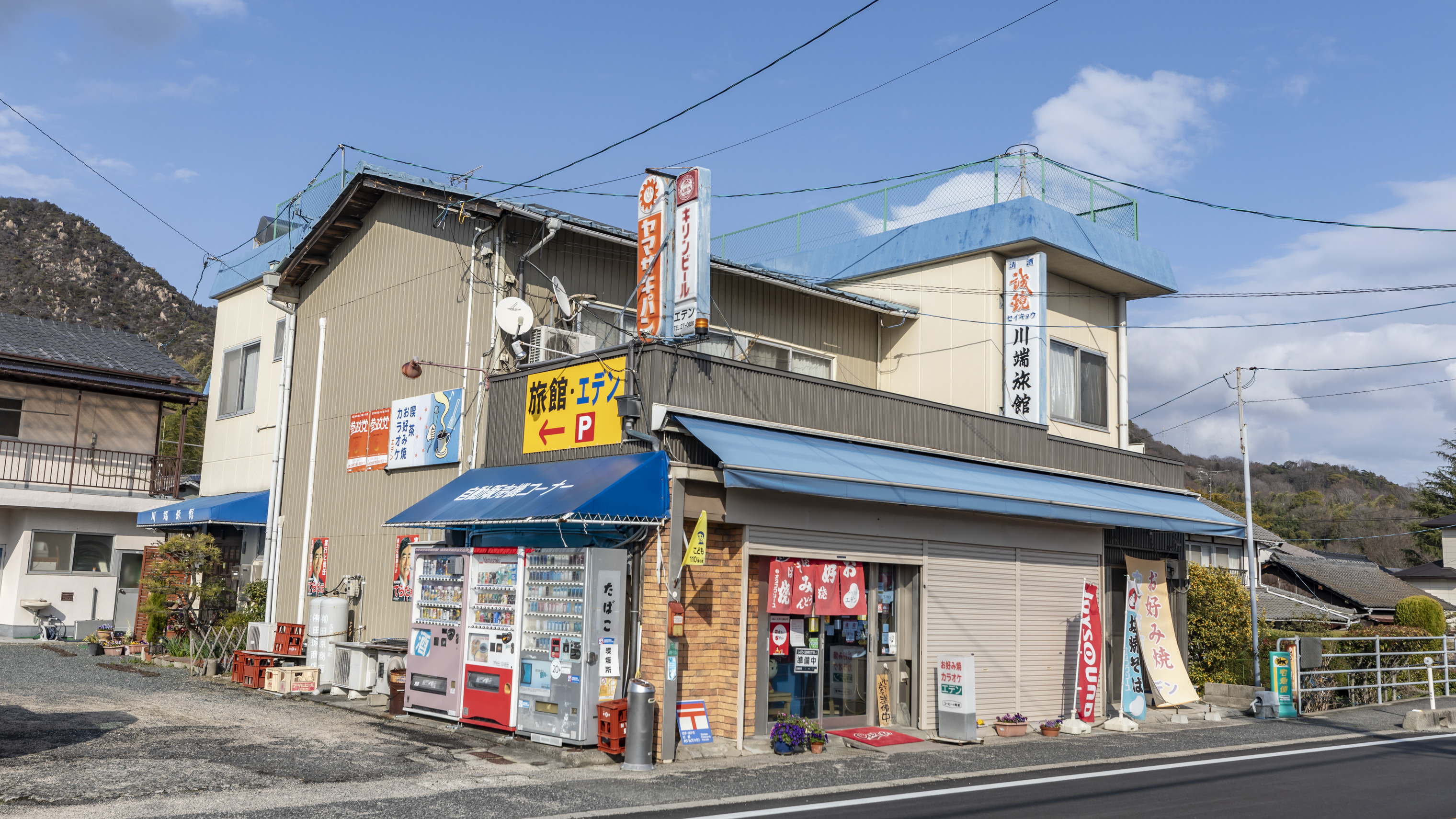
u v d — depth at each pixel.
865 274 19.33
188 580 18.03
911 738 12.55
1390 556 70.69
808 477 10.88
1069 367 19.19
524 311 12.80
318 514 16.03
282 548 16.75
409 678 12.33
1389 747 13.23
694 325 11.52
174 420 47.34
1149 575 16.86
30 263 121.12
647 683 10.02
